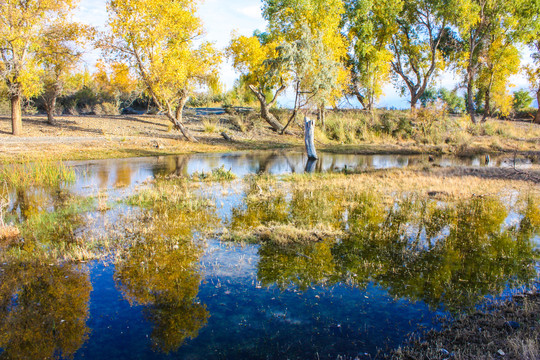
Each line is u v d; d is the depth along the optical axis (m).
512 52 32.12
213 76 25.41
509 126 28.94
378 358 3.62
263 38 33.91
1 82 20.03
